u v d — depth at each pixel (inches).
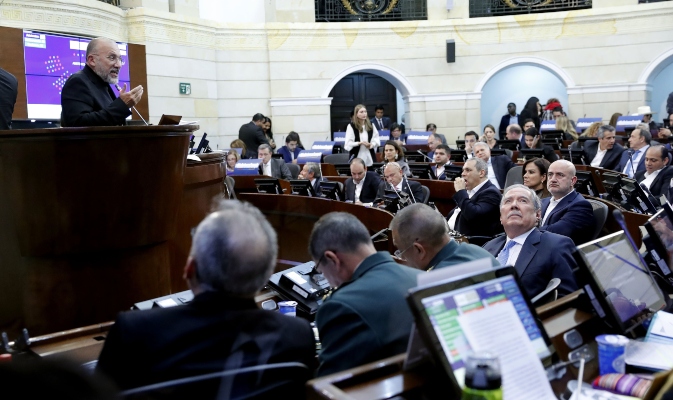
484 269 64.7
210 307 62.7
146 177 121.0
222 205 70.0
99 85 133.0
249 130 384.5
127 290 125.9
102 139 113.8
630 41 478.0
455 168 265.4
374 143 344.8
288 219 247.8
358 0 501.7
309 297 105.9
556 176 160.1
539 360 61.2
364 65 490.6
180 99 432.5
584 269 76.0
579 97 489.7
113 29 385.4
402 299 73.9
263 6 483.5
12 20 323.9
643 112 428.5
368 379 58.7
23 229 114.6
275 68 478.3
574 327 75.4
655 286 87.2
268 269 64.7
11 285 117.7
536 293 112.9
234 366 60.2
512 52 492.4
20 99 319.6
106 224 118.5
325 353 72.8
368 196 260.4
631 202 185.8
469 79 495.8
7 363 28.9
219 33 462.3
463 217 192.1
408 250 97.5
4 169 112.0
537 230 121.0
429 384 58.2
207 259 62.8
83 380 28.5
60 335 89.7
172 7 433.1
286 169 321.7
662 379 51.6
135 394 55.6
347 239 81.6
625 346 67.7
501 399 51.3
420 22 490.3
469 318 59.5
